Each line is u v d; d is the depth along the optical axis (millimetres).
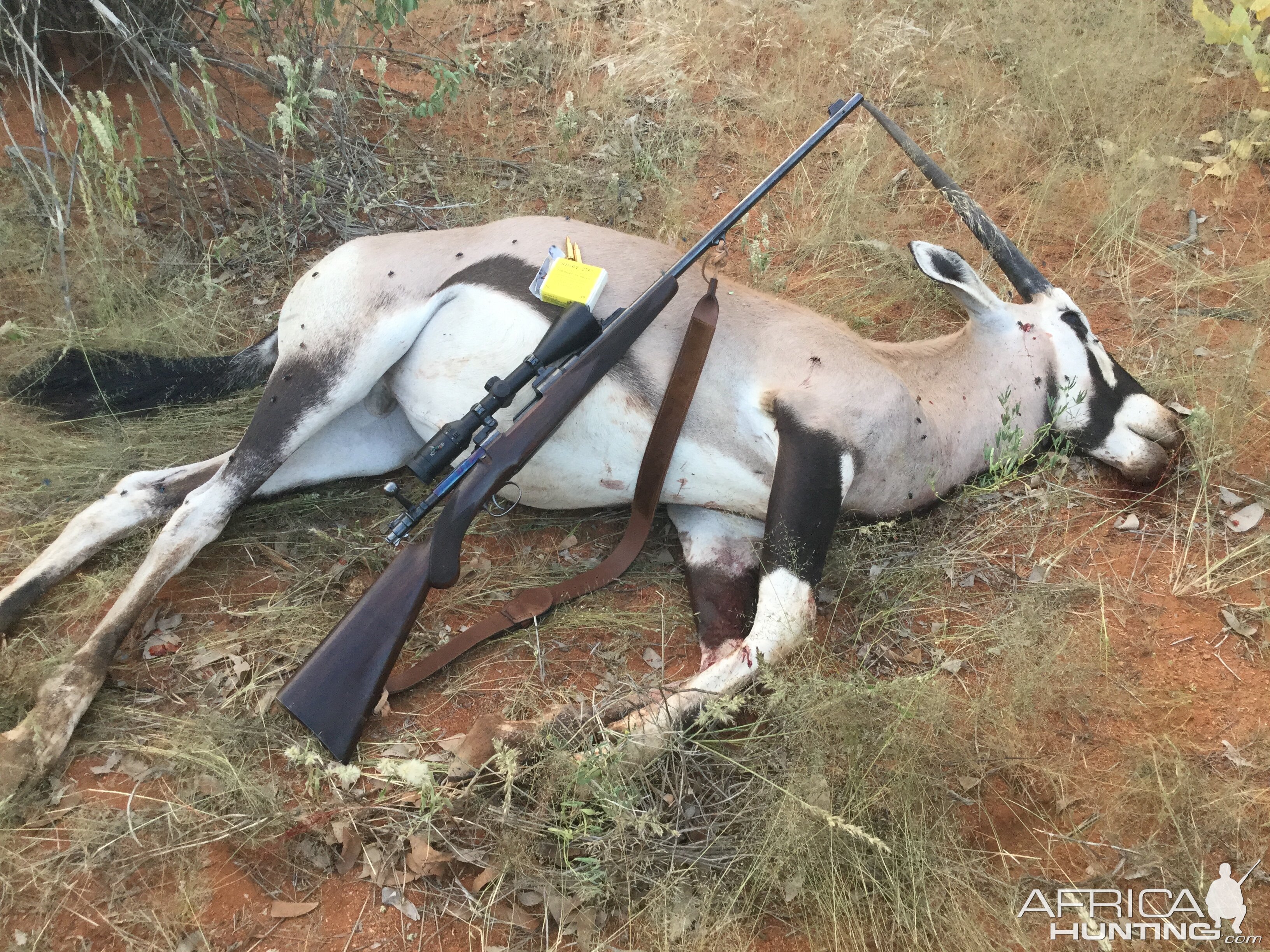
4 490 3770
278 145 5438
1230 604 3531
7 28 4938
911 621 3504
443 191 5441
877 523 3586
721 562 3605
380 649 2830
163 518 3576
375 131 5723
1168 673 3312
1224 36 5523
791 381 3398
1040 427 3949
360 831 2768
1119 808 2918
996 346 3889
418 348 3637
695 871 2709
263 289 4852
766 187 3516
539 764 2830
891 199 5477
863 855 2689
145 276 4691
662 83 6094
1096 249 5156
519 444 3039
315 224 5145
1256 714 3170
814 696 2967
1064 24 6281
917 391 3752
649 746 2881
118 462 3914
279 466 3541
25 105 5332
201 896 2613
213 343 4543
